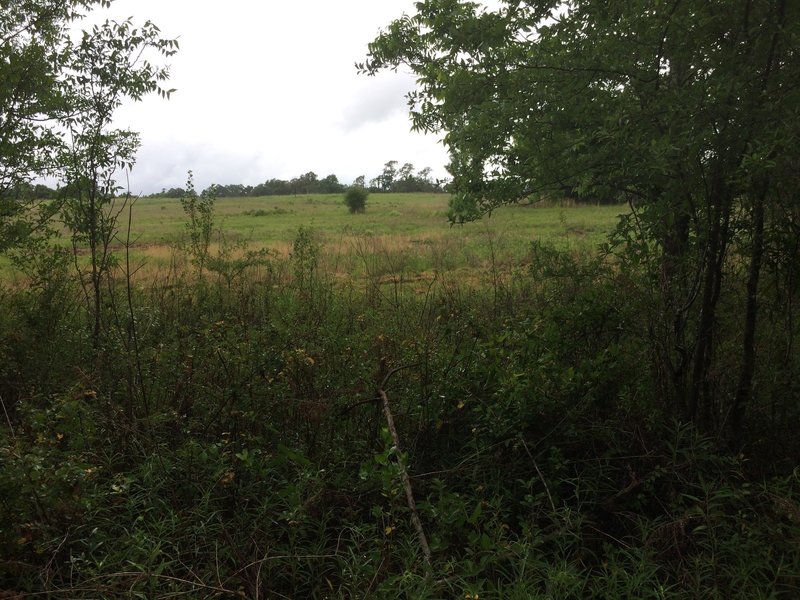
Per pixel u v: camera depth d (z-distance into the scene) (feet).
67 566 9.75
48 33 21.17
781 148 10.64
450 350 15.40
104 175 18.30
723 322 13.79
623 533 11.68
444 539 10.18
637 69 13.21
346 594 9.55
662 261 13.70
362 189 153.99
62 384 15.83
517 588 9.11
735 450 12.80
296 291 26.84
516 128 16.12
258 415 13.30
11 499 9.23
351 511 11.23
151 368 15.58
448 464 12.84
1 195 19.45
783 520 10.57
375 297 25.72
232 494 11.48
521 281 24.03
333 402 13.65
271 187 353.51
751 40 11.34
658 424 12.47
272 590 9.89
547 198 17.35
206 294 24.63
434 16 16.69
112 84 17.94
